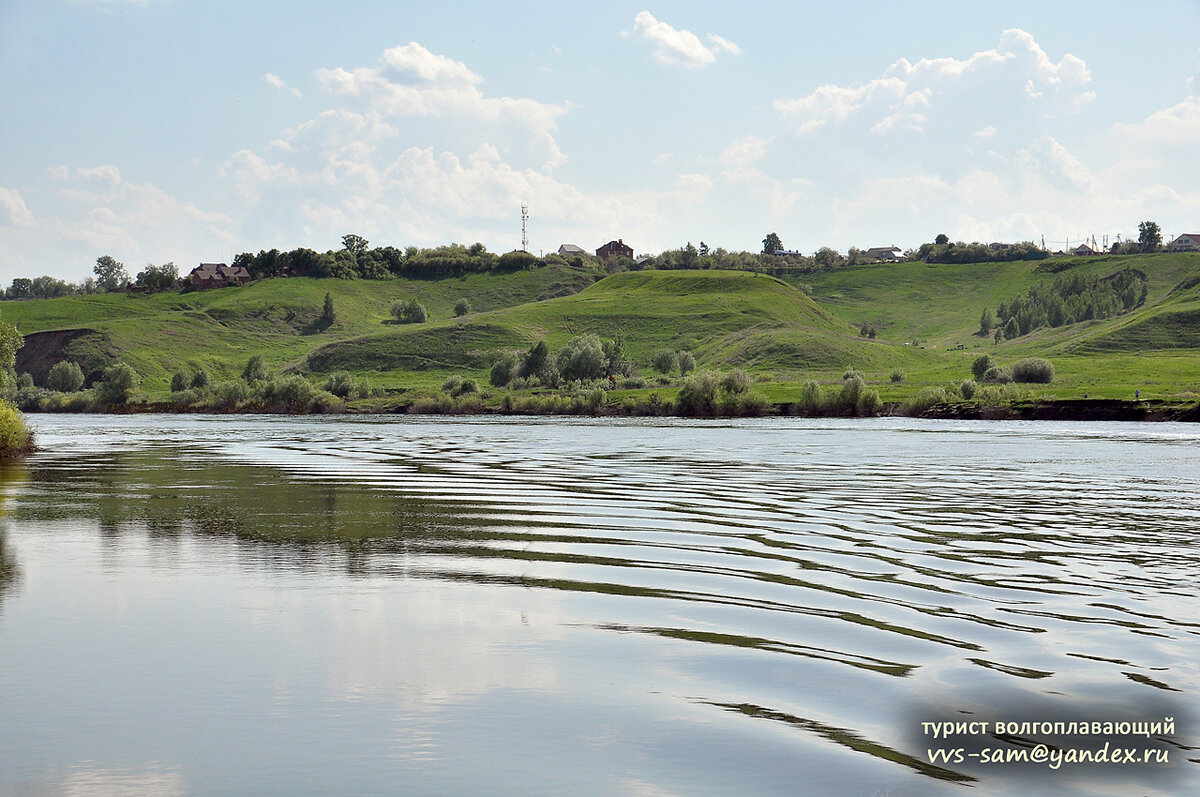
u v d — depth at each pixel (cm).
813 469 5072
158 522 3039
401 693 1385
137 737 1227
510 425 11406
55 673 1466
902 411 12612
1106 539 2688
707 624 1747
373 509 3378
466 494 3862
